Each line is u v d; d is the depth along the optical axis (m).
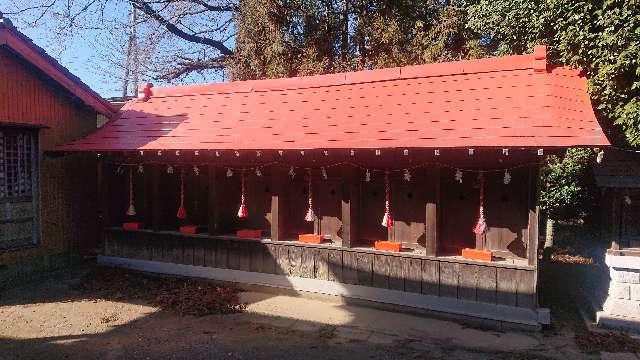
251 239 9.72
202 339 7.07
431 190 8.09
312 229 9.72
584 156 10.09
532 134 6.91
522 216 7.80
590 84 8.39
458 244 8.37
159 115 11.30
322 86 10.38
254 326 7.63
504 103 7.84
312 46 19.80
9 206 10.00
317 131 8.80
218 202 10.54
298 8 19.33
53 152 10.64
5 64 9.77
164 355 6.48
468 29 16.84
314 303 8.83
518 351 6.58
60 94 11.26
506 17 11.46
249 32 19.73
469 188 8.24
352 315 8.16
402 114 8.49
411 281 8.25
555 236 14.52
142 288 9.76
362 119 8.75
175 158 10.44
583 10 8.62
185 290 9.58
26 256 10.38
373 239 9.11
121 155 10.97
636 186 6.89
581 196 11.57
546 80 8.15
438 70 9.23
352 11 20.52
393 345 6.84
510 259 7.81
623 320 7.18
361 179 9.16
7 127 9.92
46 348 6.68
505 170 7.52
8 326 7.55
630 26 7.66
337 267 8.92
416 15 19.11
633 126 7.84
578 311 8.17
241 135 9.39
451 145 7.19
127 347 6.75
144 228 11.11
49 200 11.07
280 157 9.43
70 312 8.27
